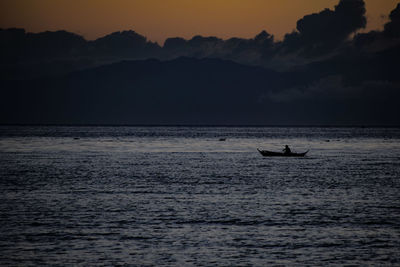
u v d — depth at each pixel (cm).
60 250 10325
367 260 9838
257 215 13512
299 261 9769
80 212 13775
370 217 13312
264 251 10338
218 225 12394
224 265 9538
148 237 11275
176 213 13725
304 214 13675
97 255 10038
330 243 10888
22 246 10562
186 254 10131
